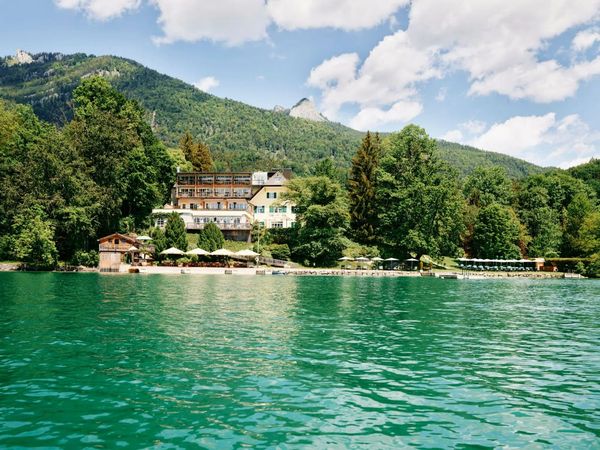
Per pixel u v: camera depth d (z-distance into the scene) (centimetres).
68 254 6512
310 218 8150
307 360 1456
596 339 1939
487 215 9894
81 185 6512
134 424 921
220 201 10125
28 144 7331
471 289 4797
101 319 2158
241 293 3584
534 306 3225
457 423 960
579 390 1199
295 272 7094
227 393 1118
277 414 988
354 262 8581
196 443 838
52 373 1264
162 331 1891
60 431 884
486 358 1545
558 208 11981
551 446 858
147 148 9300
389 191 9056
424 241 8506
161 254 7269
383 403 1072
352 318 2377
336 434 891
